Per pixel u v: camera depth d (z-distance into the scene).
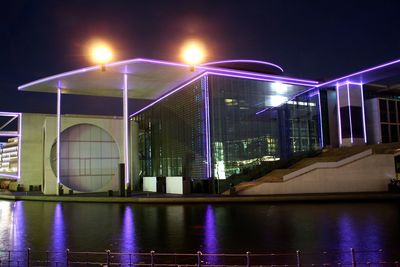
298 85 44.19
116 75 41.31
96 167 48.53
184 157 44.12
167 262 11.85
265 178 37.88
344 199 30.67
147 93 49.66
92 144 48.69
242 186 36.22
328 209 24.64
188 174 43.06
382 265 10.98
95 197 36.94
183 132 44.50
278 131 42.31
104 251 13.59
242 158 39.88
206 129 39.25
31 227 19.78
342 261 11.43
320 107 45.75
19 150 54.38
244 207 27.31
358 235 15.36
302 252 12.68
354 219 19.77
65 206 32.66
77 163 47.53
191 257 12.48
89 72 39.94
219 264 11.48
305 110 44.56
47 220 22.67
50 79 42.19
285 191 34.47
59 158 45.47
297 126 43.69
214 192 38.22
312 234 15.83
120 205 32.19
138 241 15.35
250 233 16.48
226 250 13.34
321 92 48.38
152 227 18.88
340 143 46.53
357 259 11.63
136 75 41.31
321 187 34.88
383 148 39.38
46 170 45.47
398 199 30.77
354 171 35.50
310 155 43.88
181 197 33.50
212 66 43.03
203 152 39.88
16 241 15.80
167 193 43.12
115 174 49.38
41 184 54.72
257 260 11.86
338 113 47.19
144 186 51.47
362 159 35.78
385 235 15.27
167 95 49.28
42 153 54.91
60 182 46.03
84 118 48.03
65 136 47.38
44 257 12.78
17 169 55.56
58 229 18.95
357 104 46.91
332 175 35.12
